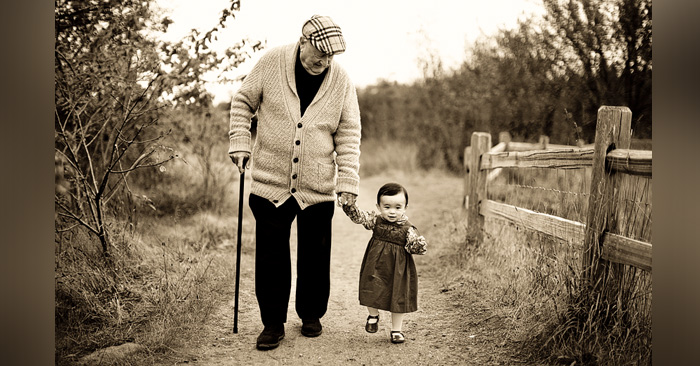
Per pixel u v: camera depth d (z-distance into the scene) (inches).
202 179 265.4
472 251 199.9
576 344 115.8
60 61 149.9
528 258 162.2
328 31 120.7
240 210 134.6
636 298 119.0
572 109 256.4
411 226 132.6
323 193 130.8
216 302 157.4
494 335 135.5
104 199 168.6
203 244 202.1
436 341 135.9
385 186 132.9
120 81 159.6
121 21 159.3
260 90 130.1
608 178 122.5
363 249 243.0
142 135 203.9
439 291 175.2
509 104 340.2
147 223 205.3
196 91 186.4
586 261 124.9
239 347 130.9
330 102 129.3
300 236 133.7
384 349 131.3
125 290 149.7
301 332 139.3
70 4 152.0
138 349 123.0
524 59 295.7
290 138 126.7
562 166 144.0
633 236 120.0
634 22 219.1
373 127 587.5
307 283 135.1
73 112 154.2
